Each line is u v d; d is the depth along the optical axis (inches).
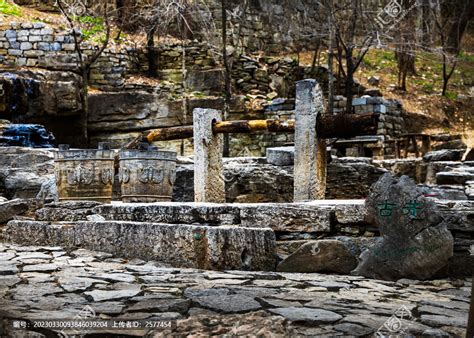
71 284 224.7
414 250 272.4
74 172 384.5
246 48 1119.6
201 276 250.7
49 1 1043.9
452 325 182.7
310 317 180.5
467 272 293.9
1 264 269.0
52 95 832.9
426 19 1269.7
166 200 416.8
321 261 279.9
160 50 1013.2
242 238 279.1
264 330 160.9
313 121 394.9
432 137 978.7
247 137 896.9
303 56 1181.1
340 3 1141.1
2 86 756.6
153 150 409.1
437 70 1290.6
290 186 521.0
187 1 1050.7
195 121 427.8
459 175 549.6
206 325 167.6
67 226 334.0
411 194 276.8
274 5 1164.5
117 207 343.0
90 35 984.9
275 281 247.0
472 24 1432.1
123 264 283.0
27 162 555.5
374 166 559.5
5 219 382.0
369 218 285.3
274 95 990.4
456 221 304.8
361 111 933.8
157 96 891.4
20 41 914.7
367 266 275.7
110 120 885.8
